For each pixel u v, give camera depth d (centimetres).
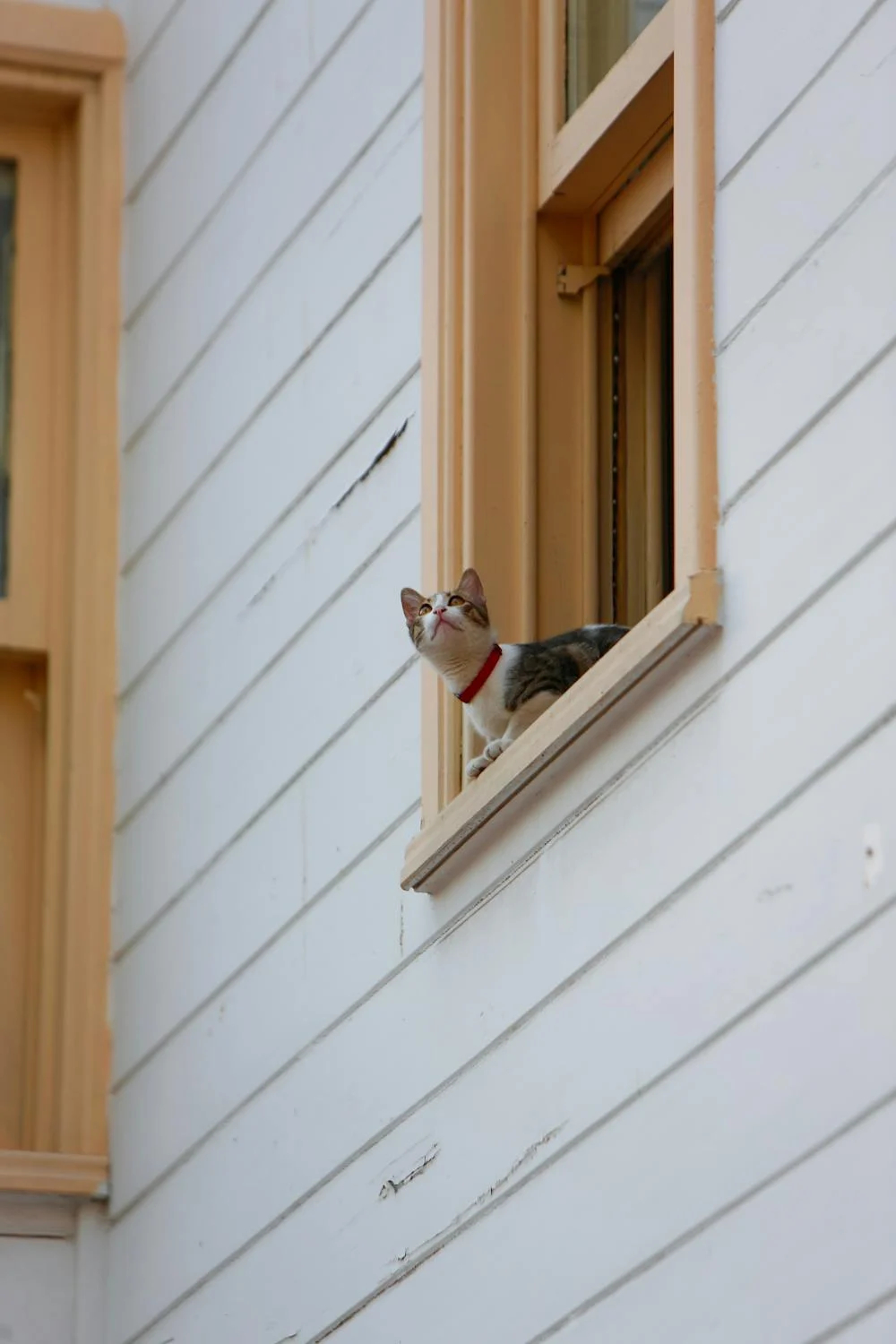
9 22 1316
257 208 1193
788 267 743
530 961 845
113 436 1284
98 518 1270
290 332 1143
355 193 1101
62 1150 1174
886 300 693
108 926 1213
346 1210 955
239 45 1234
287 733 1088
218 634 1166
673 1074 745
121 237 1313
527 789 845
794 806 701
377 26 1104
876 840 663
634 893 780
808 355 725
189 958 1140
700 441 764
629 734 794
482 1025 874
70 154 1345
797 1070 681
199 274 1241
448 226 997
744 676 733
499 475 971
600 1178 776
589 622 963
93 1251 1152
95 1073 1188
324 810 1042
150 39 1324
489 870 883
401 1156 920
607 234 992
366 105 1102
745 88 779
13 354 1315
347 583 1057
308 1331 966
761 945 707
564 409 983
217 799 1141
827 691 693
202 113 1263
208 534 1193
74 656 1252
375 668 1022
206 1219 1073
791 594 716
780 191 752
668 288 991
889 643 670
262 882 1085
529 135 1003
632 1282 747
